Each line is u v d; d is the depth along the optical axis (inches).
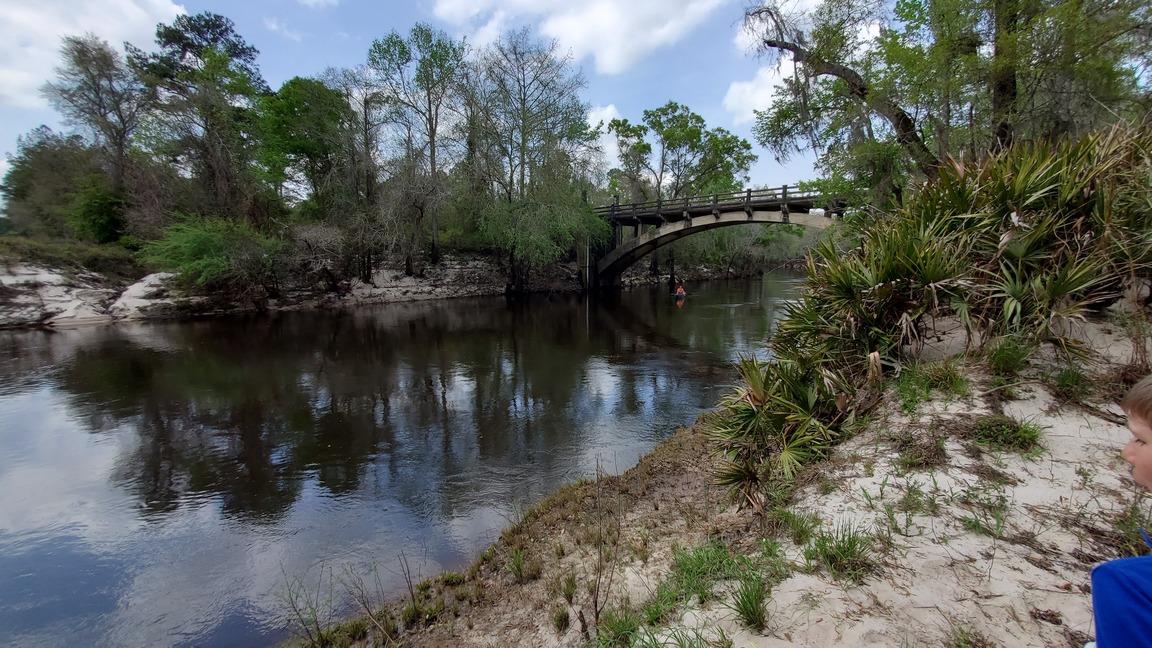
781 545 118.9
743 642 87.4
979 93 330.0
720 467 180.2
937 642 78.4
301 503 239.8
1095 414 134.1
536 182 1130.7
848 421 167.3
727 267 1987.0
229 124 948.0
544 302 1159.6
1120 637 36.7
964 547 101.2
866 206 353.1
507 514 223.0
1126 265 155.9
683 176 1641.2
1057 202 171.8
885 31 365.4
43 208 1122.0
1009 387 149.2
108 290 852.0
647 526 164.9
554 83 1148.5
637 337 685.3
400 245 1146.7
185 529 218.1
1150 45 265.6
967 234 181.8
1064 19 263.3
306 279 1029.8
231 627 158.7
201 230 837.8
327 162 1136.8
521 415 366.0
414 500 240.2
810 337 209.5
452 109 1136.8
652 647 91.7
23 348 606.5
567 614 118.8
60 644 154.9
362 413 373.1
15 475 272.2
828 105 440.1
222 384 452.1
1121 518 100.7
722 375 473.7
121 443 316.5
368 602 163.9
